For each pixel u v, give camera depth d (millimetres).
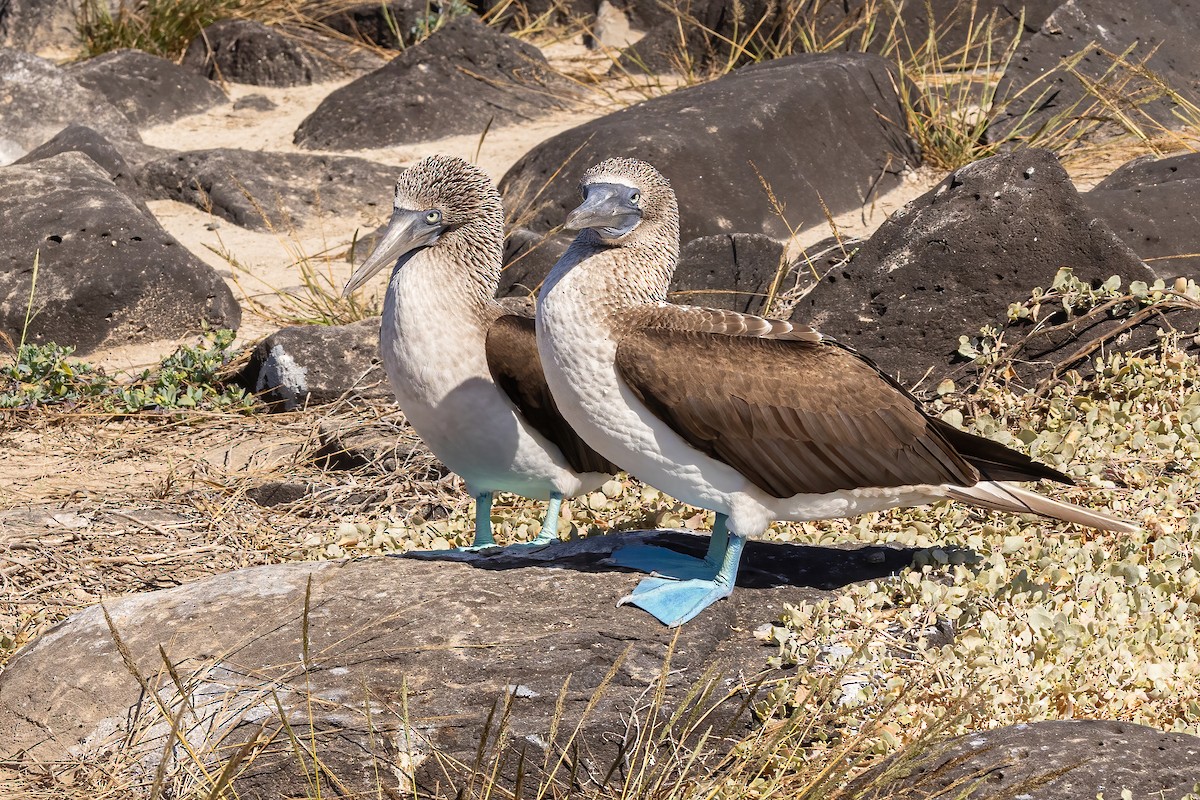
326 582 8734
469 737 7516
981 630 8055
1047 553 9133
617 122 19859
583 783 7473
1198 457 11023
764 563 9023
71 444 14375
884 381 8188
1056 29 23000
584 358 8039
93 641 8414
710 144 19047
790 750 7398
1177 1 23656
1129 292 12453
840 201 20125
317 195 21500
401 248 9227
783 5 26547
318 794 6941
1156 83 21188
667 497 11281
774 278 15141
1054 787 6598
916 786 6629
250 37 30062
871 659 7828
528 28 31672
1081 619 8273
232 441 14320
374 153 25000
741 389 7883
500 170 23516
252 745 6977
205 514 12500
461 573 8789
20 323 17359
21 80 25406
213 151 22953
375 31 31531
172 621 8461
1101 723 7105
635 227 8281
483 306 9414
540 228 18984
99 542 11719
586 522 10914
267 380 15234
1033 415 12156
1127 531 8219
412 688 7746
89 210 18125
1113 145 21234
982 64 25547
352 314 17234
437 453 9680
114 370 16703
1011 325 12867
